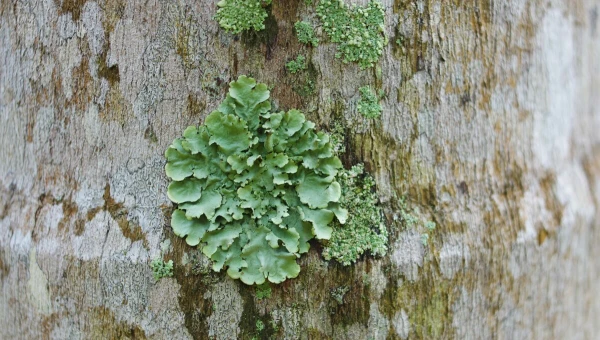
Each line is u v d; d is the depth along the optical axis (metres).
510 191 0.54
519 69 0.55
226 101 0.52
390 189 0.53
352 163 0.53
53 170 0.53
